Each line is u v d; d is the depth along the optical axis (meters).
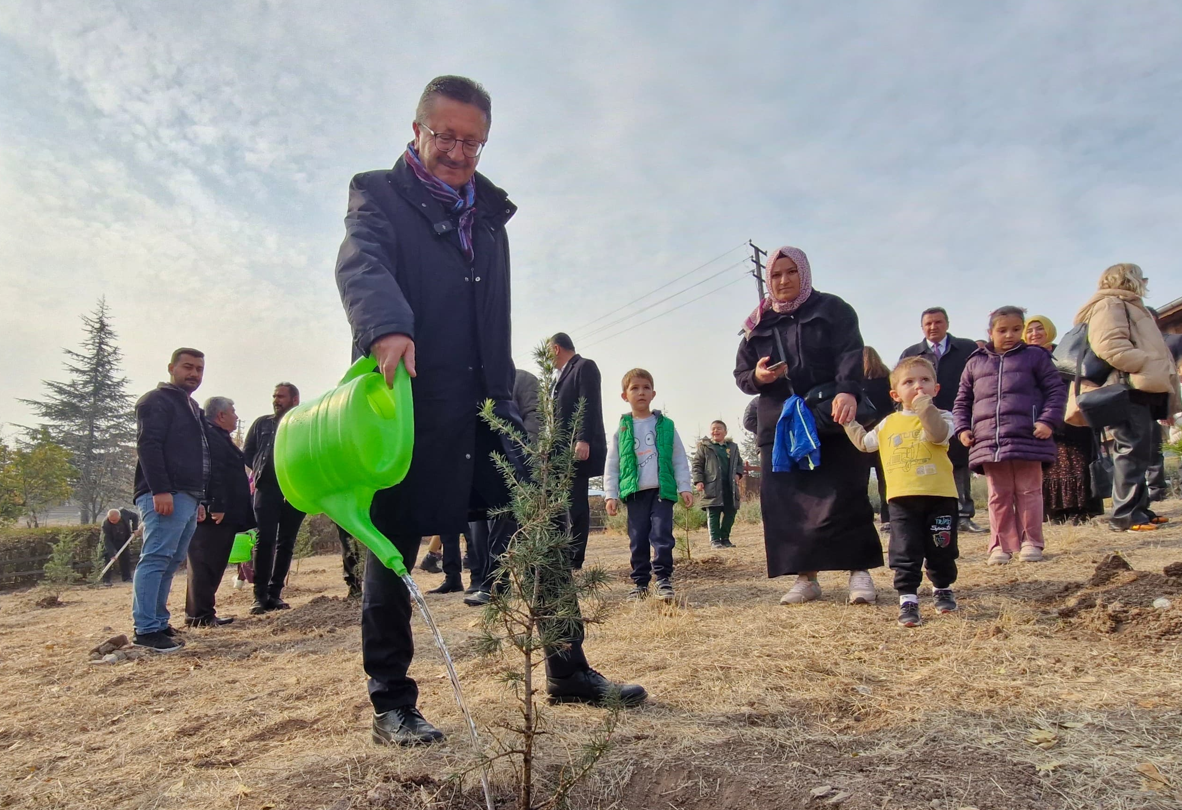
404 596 2.43
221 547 6.11
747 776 1.98
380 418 2.15
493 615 1.83
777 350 4.56
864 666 2.95
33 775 2.55
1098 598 3.50
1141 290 6.36
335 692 3.35
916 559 3.71
